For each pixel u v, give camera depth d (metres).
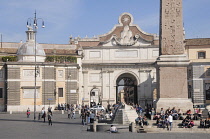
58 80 68.19
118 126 34.03
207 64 69.06
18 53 66.75
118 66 82.56
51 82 65.44
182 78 36.00
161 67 36.22
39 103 64.50
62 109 65.44
